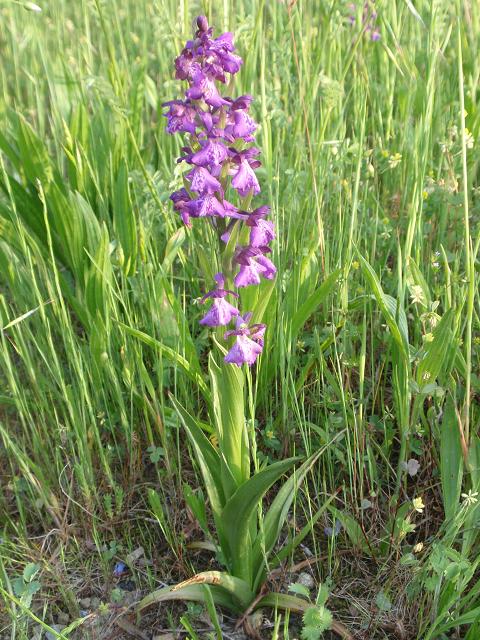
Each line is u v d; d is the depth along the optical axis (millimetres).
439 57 416
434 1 319
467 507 252
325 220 394
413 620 267
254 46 396
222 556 282
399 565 279
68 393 307
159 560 302
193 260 386
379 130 454
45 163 401
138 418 353
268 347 325
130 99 453
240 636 275
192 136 225
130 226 371
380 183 443
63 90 499
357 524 290
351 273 357
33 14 538
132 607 287
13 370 351
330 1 429
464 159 242
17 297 367
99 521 318
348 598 282
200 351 370
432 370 275
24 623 272
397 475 299
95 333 327
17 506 339
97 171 410
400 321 277
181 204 229
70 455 346
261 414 346
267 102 404
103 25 424
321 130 351
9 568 306
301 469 269
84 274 368
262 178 404
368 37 451
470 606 258
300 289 335
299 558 298
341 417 306
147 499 329
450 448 276
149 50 619
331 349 337
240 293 308
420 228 314
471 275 254
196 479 330
